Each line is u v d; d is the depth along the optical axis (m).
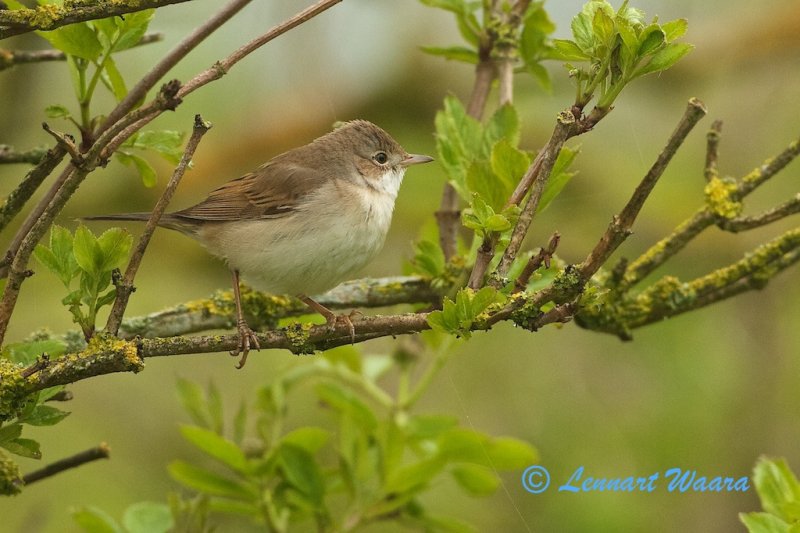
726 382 13.04
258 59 13.59
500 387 13.18
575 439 12.84
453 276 8.34
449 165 7.95
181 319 8.48
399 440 8.02
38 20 5.79
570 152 6.64
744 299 13.20
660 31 5.59
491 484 8.47
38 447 5.84
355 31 13.93
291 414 12.72
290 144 13.60
